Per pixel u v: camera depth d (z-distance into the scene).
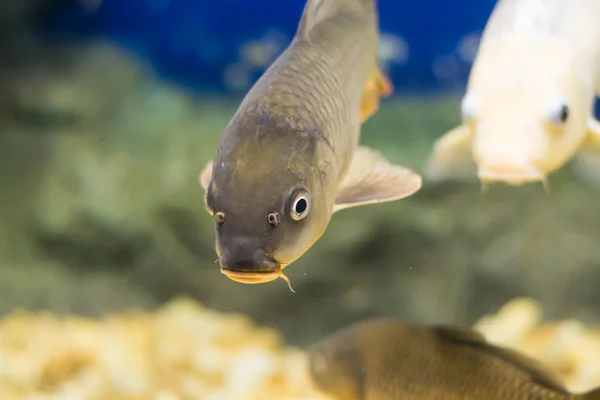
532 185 1.92
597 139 0.87
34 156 2.23
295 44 0.70
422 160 1.91
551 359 1.37
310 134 0.66
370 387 0.92
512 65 0.83
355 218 1.92
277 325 1.92
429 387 0.88
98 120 2.41
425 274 1.90
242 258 0.63
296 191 0.64
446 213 1.91
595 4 0.85
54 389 1.17
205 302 2.00
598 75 0.86
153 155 2.22
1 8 2.53
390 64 2.63
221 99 2.99
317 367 0.98
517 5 0.86
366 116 0.80
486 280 1.87
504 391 0.84
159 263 2.04
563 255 1.83
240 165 0.64
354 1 0.76
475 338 0.87
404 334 0.91
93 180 2.14
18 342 1.49
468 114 0.84
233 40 3.00
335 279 1.91
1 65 2.46
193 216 2.03
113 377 1.15
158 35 3.05
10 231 2.12
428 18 2.64
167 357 1.37
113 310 1.96
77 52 2.62
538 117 0.81
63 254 2.11
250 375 1.27
